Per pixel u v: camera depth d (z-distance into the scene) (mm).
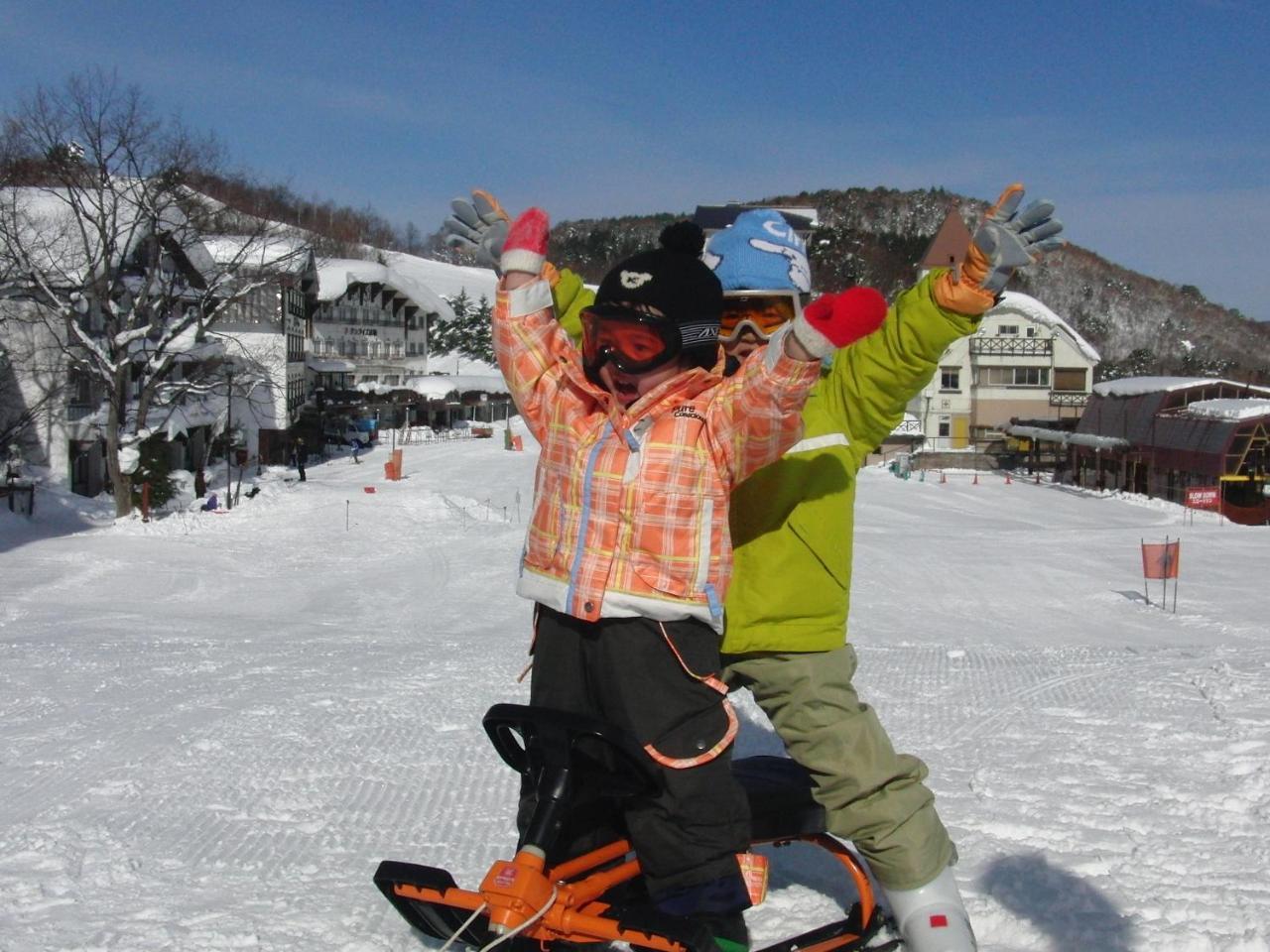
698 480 2348
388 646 10742
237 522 29016
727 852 2463
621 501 2359
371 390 76188
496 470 46906
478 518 31969
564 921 2404
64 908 3193
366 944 2910
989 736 5547
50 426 38625
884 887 2637
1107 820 4047
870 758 2582
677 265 2389
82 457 39781
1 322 37219
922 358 2504
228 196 35812
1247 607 19984
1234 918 3098
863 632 16266
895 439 66812
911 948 2586
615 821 2762
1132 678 7316
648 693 2383
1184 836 3861
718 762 2449
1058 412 68125
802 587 2576
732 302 2855
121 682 7527
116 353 33094
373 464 51656
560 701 2520
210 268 38000
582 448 2428
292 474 47000
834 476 2607
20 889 3346
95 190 34688
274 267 37250
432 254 176000
